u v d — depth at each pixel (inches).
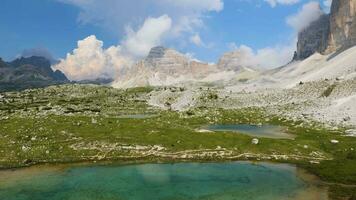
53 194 2305.6
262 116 6850.4
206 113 7126.0
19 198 2231.8
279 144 3604.8
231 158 3262.8
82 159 3196.4
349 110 6092.5
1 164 3026.6
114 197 2246.6
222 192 2346.2
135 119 5113.2
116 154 3324.3
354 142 3809.1
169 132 3991.1
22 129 4106.8
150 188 2426.2
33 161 3120.1
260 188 2429.9
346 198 2225.6
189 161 3171.8
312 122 5561.0
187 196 2267.5
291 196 2271.2
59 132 3981.3
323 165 3043.8
